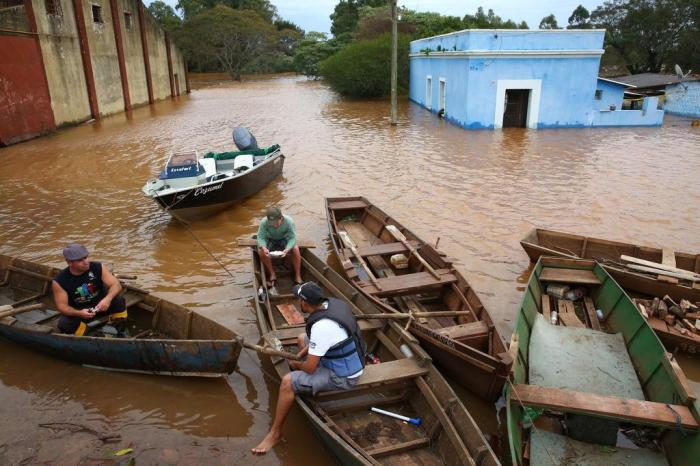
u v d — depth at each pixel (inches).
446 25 1657.2
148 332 268.2
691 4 1558.8
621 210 459.2
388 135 837.2
